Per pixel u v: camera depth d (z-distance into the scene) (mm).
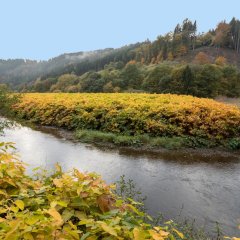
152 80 68875
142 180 9477
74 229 2010
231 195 8336
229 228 6270
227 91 66625
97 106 18859
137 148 14125
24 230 1775
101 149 13977
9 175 2559
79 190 2297
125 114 16781
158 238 1829
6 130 18484
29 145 14641
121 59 152875
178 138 14820
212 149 14312
